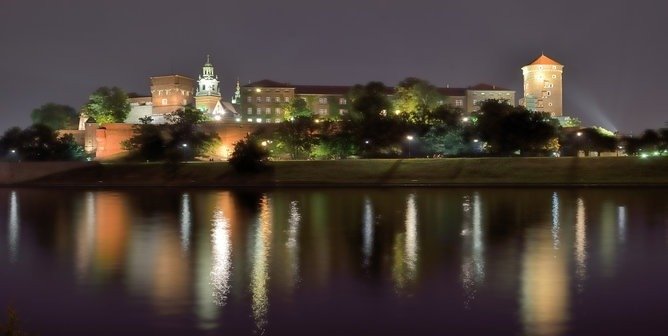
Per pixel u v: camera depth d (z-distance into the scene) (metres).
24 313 21.83
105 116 171.38
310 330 19.73
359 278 26.72
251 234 40.94
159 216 53.31
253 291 24.50
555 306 22.06
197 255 32.72
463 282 25.77
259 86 188.62
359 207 59.41
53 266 29.89
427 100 170.12
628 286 24.84
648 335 19.05
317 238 38.78
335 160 107.44
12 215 55.41
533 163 97.12
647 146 120.56
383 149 123.69
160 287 25.23
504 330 19.58
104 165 116.25
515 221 46.50
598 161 95.31
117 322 20.66
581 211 53.09
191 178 105.69
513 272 27.69
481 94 193.88
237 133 150.88
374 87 167.50
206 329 19.89
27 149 128.38
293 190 87.62
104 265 30.05
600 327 19.78
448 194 75.19
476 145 123.50
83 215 54.91
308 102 190.38
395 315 21.19
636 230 41.00
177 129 139.88
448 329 19.72
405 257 31.70
